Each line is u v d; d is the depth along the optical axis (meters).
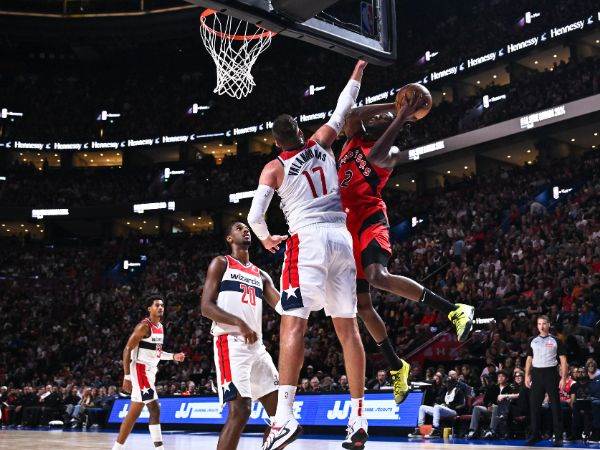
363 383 3.56
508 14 27.09
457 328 4.08
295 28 4.47
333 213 3.56
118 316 25.11
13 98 35.62
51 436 11.11
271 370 4.37
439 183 27.62
